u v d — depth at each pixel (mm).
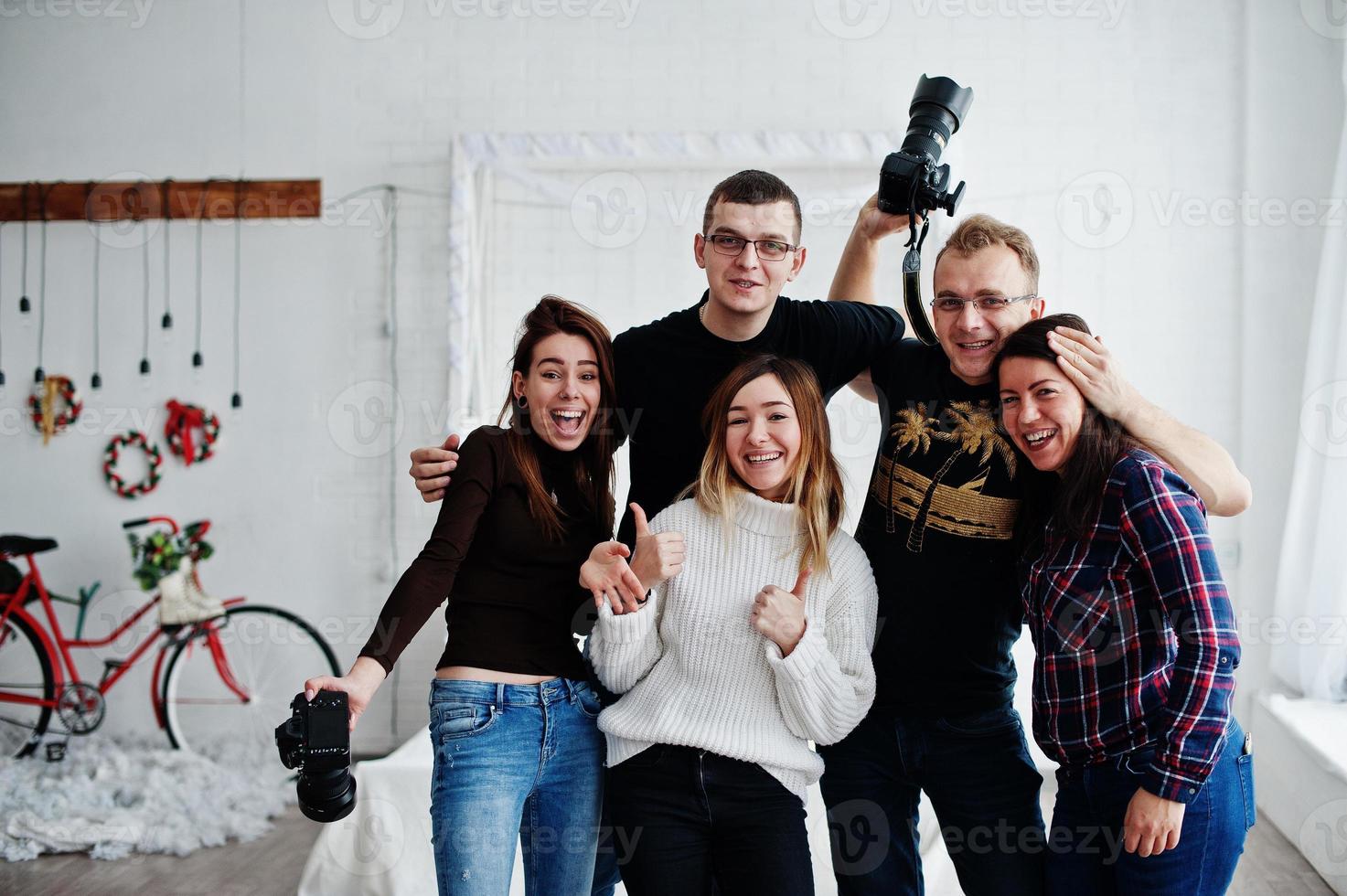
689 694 1813
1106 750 1685
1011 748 1938
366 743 4074
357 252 4105
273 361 4145
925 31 3936
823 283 3883
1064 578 1702
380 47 4094
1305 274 3668
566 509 1930
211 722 4109
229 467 4160
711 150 3908
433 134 4078
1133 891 1660
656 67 4008
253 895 2930
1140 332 3883
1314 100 3637
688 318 2139
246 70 4141
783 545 1838
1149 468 1646
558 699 1841
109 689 4145
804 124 3963
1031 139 3910
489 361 4004
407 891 2674
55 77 4195
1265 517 3736
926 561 1924
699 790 1768
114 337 4184
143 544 3926
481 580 1849
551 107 4039
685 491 1945
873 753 1986
